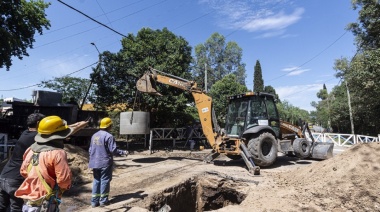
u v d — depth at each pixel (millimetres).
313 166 7613
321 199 5930
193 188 8664
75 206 5789
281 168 10117
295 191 6570
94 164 5684
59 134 3070
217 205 8586
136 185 7652
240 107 10750
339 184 6215
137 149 16734
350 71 20953
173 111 18656
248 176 8617
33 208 2838
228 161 11898
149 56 17484
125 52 17453
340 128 36969
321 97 57531
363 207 5422
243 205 6168
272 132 10273
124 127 10797
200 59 48125
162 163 11438
